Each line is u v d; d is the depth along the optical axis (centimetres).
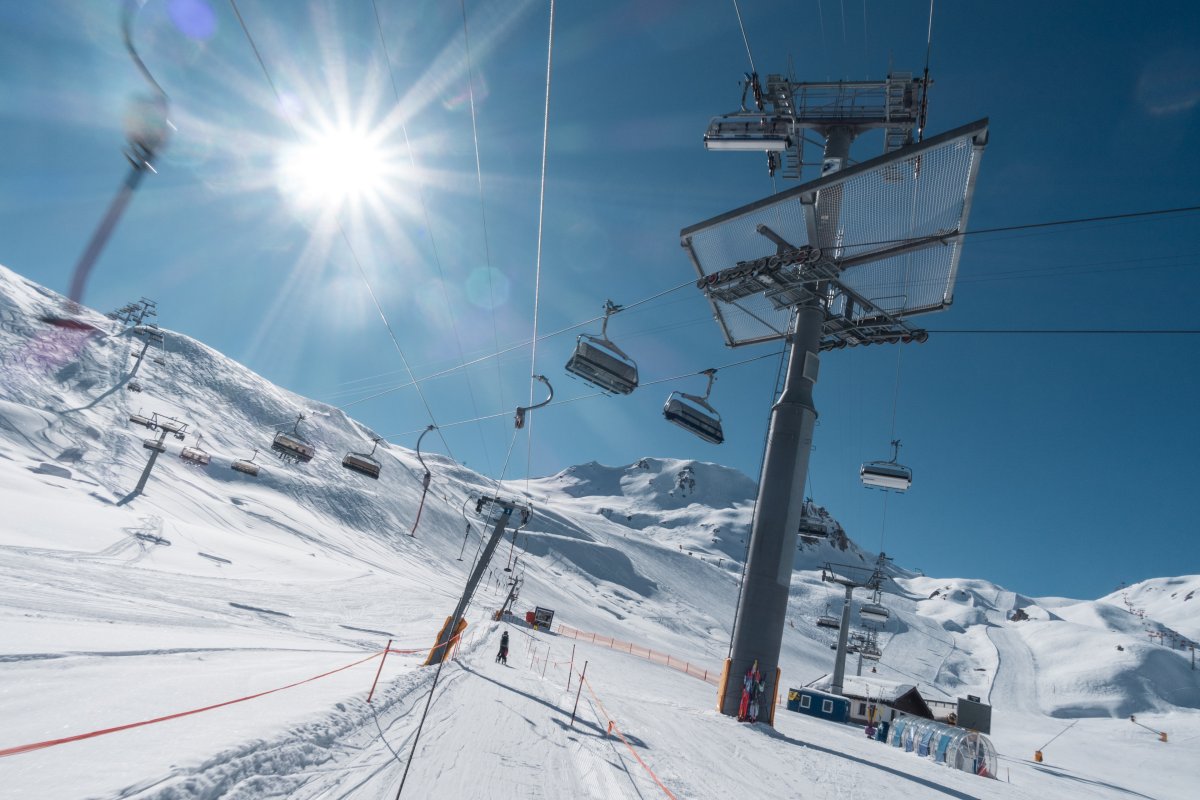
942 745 3366
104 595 2633
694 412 2175
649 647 12125
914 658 19062
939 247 2178
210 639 2056
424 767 985
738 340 3061
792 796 1392
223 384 18425
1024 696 15488
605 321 1889
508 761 1138
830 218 2239
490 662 3011
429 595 7075
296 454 3788
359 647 2977
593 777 1161
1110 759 8150
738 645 2478
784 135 1917
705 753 1675
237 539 7238
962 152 1908
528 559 18100
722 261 2577
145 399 14450
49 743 702
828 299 2638
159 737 784
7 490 5700
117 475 9262
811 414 2586
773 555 2491
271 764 800
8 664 1053
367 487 15838
